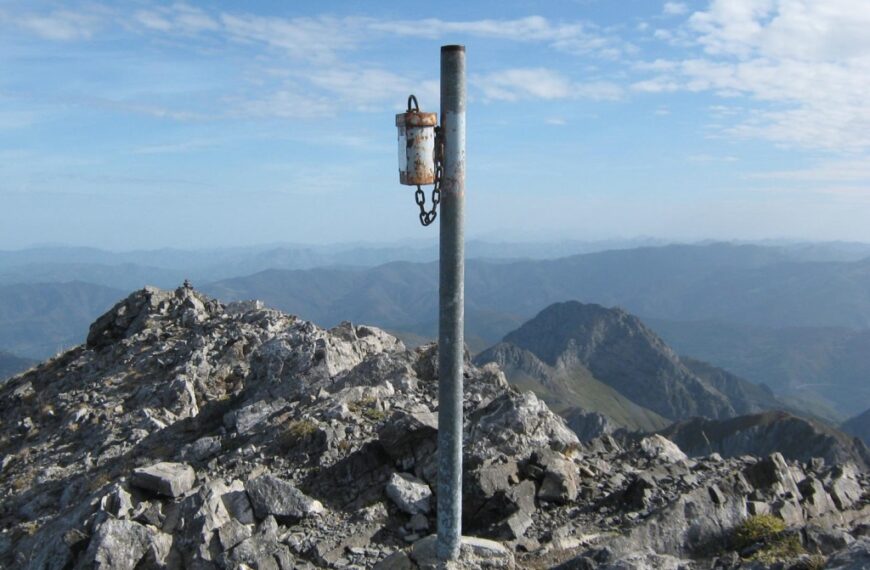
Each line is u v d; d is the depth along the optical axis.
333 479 16.16
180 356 29.19
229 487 15.39
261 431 19.45
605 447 18.78
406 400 20.36
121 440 23.55
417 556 12.21
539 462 15.46
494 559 12.10
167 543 14.02
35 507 20.53
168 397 25.78
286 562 13.05
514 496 14.48
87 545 14.45
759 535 12.45
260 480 14.98
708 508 13.20
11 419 29.69
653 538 12.51
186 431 23.06
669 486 15.00
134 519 14.82
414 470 15.98
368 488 15.67
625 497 14.78
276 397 22.92
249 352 28.52
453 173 10.97
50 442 25.56
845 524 14.08
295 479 16.25
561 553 12.83
